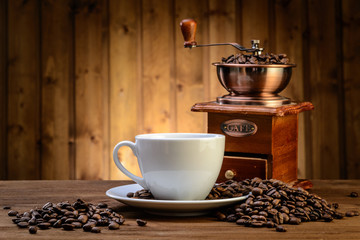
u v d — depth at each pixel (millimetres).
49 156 2793
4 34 2764
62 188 1184
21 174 2795
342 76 2783
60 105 2783
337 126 2791
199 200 915
